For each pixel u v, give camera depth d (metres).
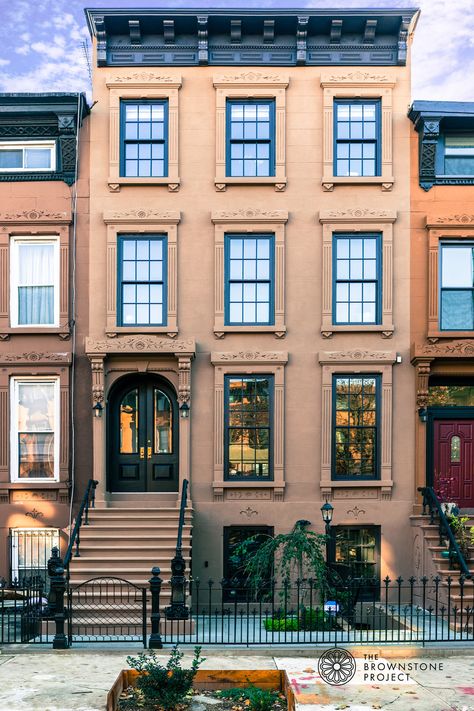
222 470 13.93
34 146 14.67
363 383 14.32
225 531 13.89
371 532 14.07
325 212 14.28
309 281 14.37
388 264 14.31
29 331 14.07
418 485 14.00
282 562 11.92
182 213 14.38
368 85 14.52
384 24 14.45
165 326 14.18
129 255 14.41
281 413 14.08
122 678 8.27
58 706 7.24
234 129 14.63
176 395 14.45
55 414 14.15
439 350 13.86
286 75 14.56
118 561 12.12
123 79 14.45
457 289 14.45
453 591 11.82
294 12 14.16
